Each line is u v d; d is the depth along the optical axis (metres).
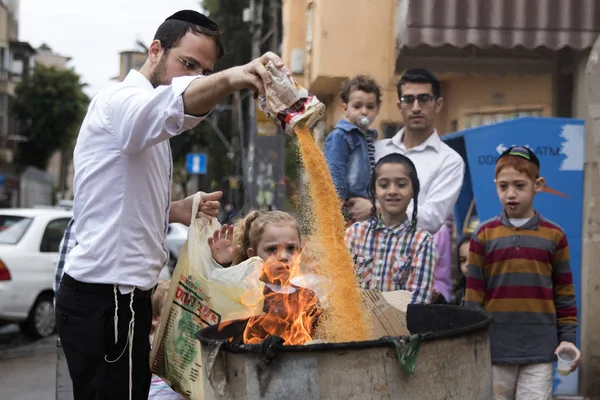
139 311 2.61
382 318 2.56
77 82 47.66
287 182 10.41
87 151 2.54
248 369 1.87
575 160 4.81
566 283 3.76
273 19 16.17
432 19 5.50
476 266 3.85
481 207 4.81
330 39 6.46
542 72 5.75
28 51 47.78
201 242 2.77
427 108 4.45
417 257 3.72
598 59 4.60
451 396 1.91
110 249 2.52
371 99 4.39
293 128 2.21
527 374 3.73
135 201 2.54
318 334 2.49
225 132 28.31
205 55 2.69
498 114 5.91
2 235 8.45
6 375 6.71
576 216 4.83
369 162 4.39
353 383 1.82
